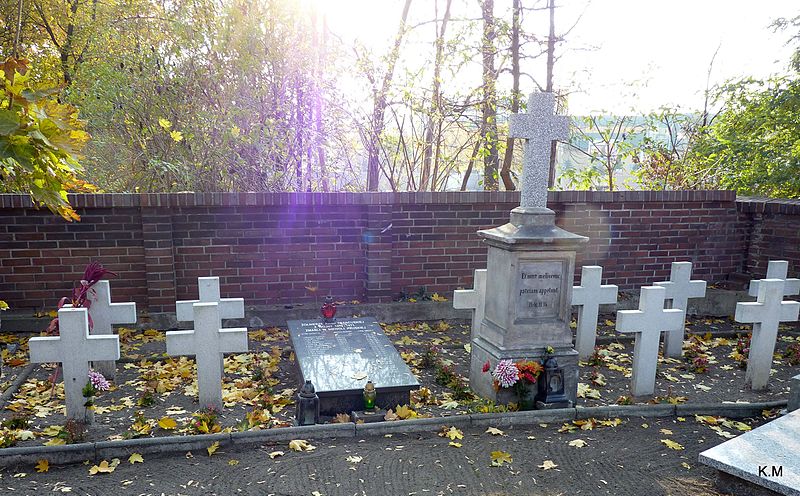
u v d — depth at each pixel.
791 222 8.98
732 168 14.35
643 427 5.20
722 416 5.51
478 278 6.66
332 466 4.38
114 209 7.55
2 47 12.37
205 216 7.85
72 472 4.25
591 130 13.45
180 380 6.16
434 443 4.80
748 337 8.10
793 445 4.32
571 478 4.29
